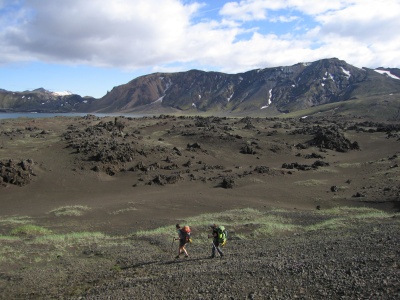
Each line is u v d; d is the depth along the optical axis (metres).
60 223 37.31
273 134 109.19
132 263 20.33
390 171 61.38
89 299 14.30
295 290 11.79
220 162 80.25
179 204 46.88
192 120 130.62
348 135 111.56
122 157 70.44
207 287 13.31
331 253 16.08
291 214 38.06
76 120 125.44
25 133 91.50
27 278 18.27
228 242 24.78
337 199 48.41
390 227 23.00
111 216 40.59
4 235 30.83
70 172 63.25
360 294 10.57
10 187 55.81
